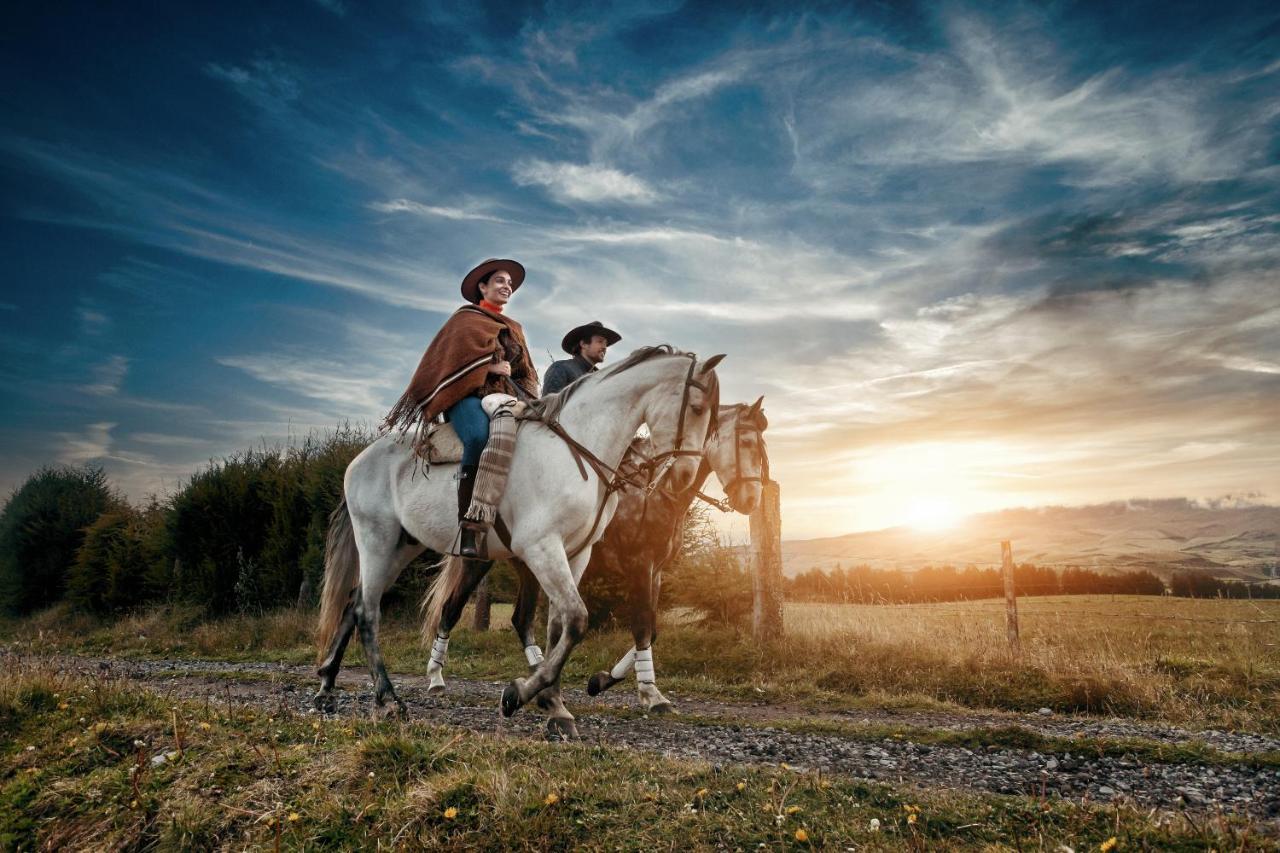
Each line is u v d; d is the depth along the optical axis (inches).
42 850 160.4
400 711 226.7
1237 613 557.9
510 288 254.5
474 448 220.7
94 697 230.1
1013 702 295.4
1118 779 179.6
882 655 346.9
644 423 225.9
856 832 132.2
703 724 243.8
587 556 233.0
